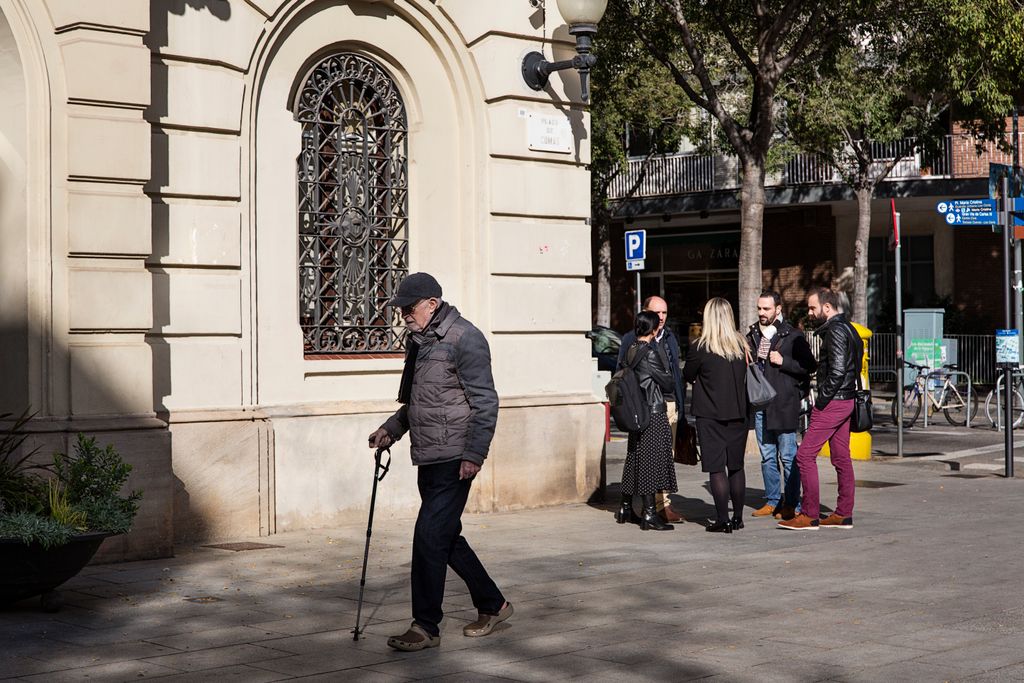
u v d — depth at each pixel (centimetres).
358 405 1019
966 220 1509
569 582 784
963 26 1639
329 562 852
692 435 1048
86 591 754
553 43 1152
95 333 845
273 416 965
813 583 779
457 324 632
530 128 1128
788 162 3000
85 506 707
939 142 2822
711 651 605
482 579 646
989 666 570
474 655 602
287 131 987
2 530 663
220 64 936
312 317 1020
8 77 834
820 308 1016
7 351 844
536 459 1124
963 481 1364
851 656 592
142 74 860
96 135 839
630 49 1845
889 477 1403
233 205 945
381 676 561
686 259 3672
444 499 623
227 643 624
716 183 3347
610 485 1351
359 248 1052
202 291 925
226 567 830
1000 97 1803
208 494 919
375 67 1060
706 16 1795
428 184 1084
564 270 1155
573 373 1164
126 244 854
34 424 827
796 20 1784
